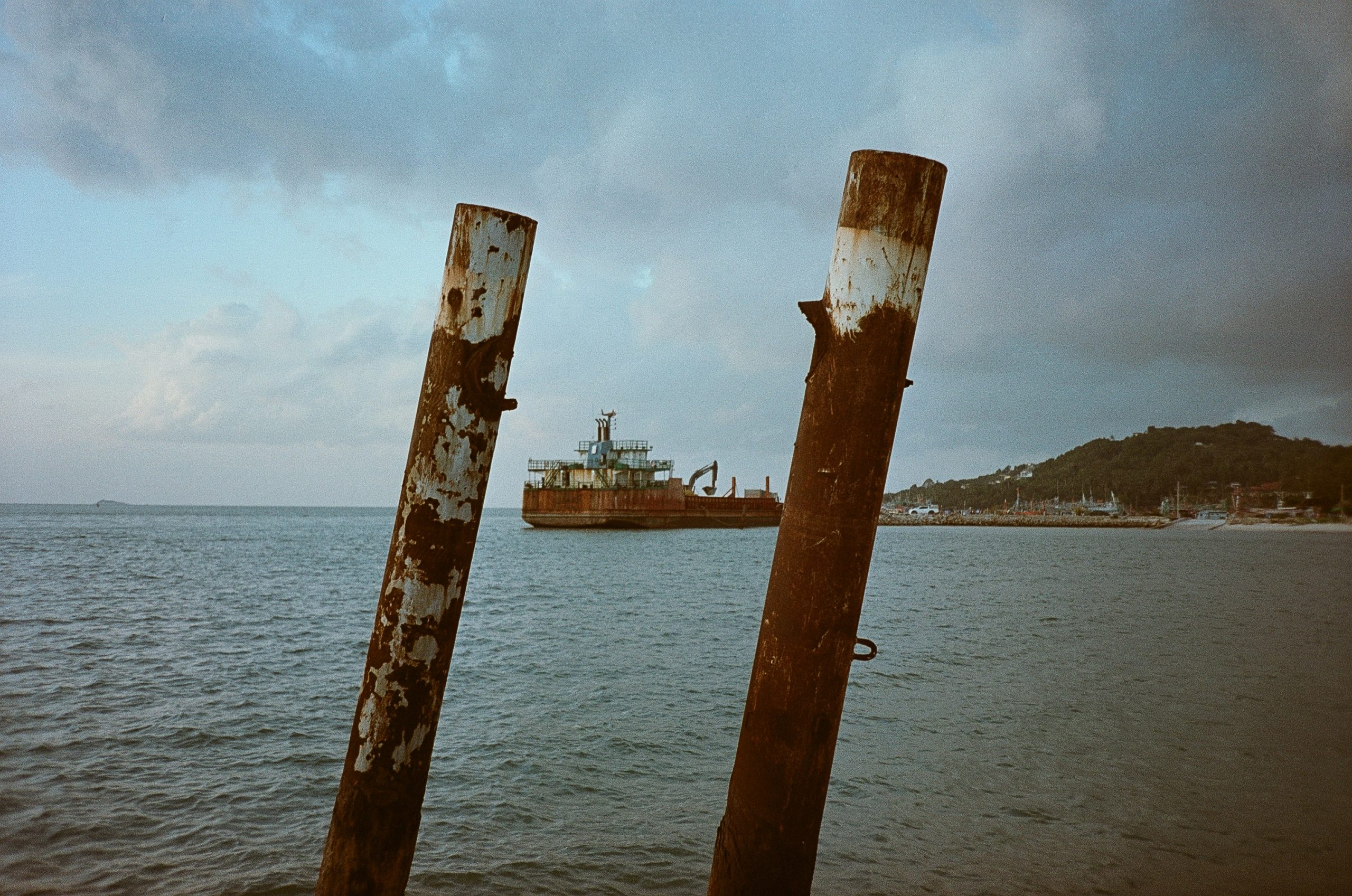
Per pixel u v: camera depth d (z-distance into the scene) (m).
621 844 8.22
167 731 11.64
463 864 7.70
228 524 131.38
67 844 7.79
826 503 3.37
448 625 3.94
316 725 12.16
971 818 8.83
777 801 3.44
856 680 16.06
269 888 7.02
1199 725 12.68
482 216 3.82
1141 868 7.61
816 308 3.51
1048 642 21.33
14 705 12.95
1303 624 25.25
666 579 40.34
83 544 63.91
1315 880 7.32
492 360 3.88
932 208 3.36
